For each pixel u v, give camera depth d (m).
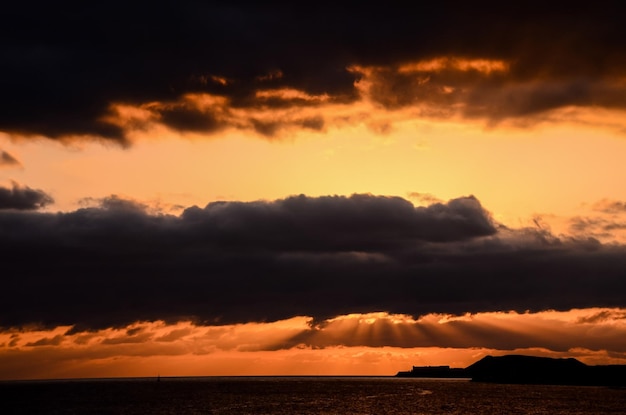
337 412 184.50
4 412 189.38
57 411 191.88
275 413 181.38
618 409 190.00
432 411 185.88
